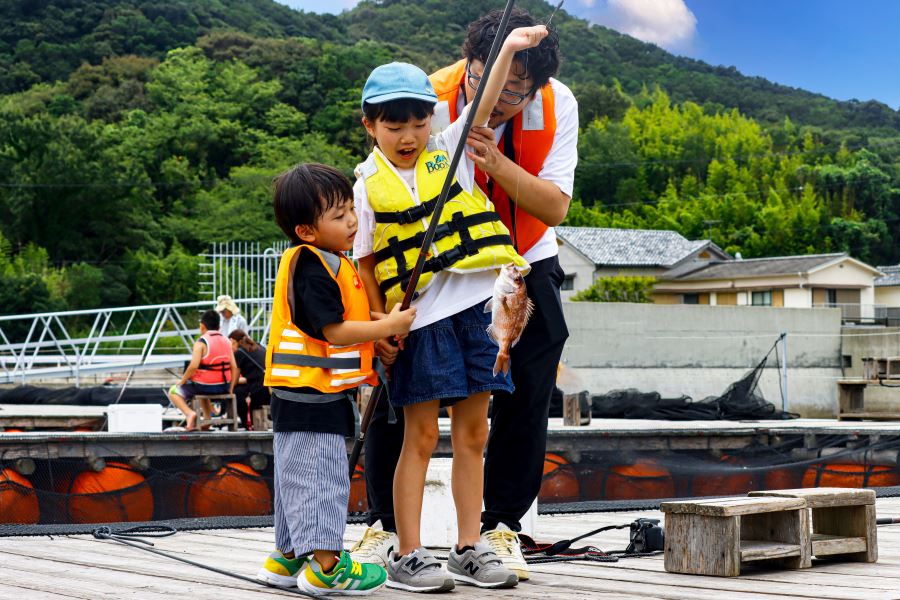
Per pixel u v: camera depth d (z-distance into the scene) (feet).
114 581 9.05
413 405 8.98
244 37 236.43
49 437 20.11
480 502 9.15
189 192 180.96
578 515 16.88
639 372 56.03
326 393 8.25
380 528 10.16
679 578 9.21
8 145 157.89
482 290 8.87
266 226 165.78
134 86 211.00
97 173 157.38
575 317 54.49
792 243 207.62
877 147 248.93
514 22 9.29
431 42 287.89
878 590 8.31
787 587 8.52
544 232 10.03
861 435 27.07
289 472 8.25
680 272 138.82
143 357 49.93
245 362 31.86
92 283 141.08
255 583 8.89
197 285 152.35
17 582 9.00
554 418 44.60
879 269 149.79
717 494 23.89
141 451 21.11
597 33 325.83
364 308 8.51
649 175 240.12
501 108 9.46
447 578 8.48
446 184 8.21
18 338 127.13
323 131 210.79
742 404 45.52
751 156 239.71
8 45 234.99
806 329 61.72
